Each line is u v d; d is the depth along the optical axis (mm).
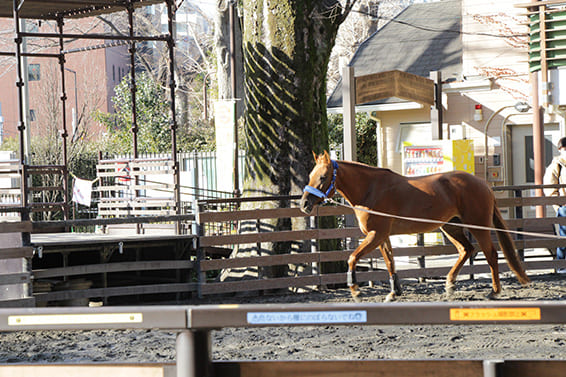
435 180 9281
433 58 18750
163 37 12789
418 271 11328
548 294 9812
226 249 12812
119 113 30938
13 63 42375
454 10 20375
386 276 11070
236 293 11180
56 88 33562
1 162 13648
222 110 17031
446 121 17328
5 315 2305
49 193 23234
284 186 11609
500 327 7820
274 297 10539
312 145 11680
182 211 16328
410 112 17750
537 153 14344
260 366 2471
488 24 17234
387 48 19859
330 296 10367
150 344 7324
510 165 17031
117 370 2471
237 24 24531
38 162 23594
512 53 17000
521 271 9508
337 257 11031
